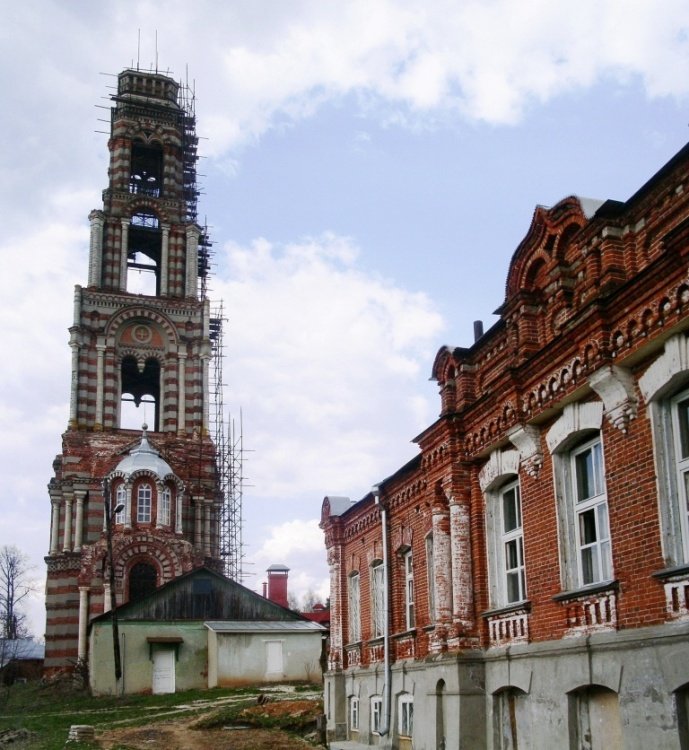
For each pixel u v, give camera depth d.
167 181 81.25
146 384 78.12
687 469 12.42
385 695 23.89
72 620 64.31
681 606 11.98
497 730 17.42
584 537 15.18
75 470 68.00
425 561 22.52
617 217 14.13
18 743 29.70
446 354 20.45
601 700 14.01
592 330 14.02
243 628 55.66
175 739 31.58
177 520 66.31
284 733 32.72
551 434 15.77
